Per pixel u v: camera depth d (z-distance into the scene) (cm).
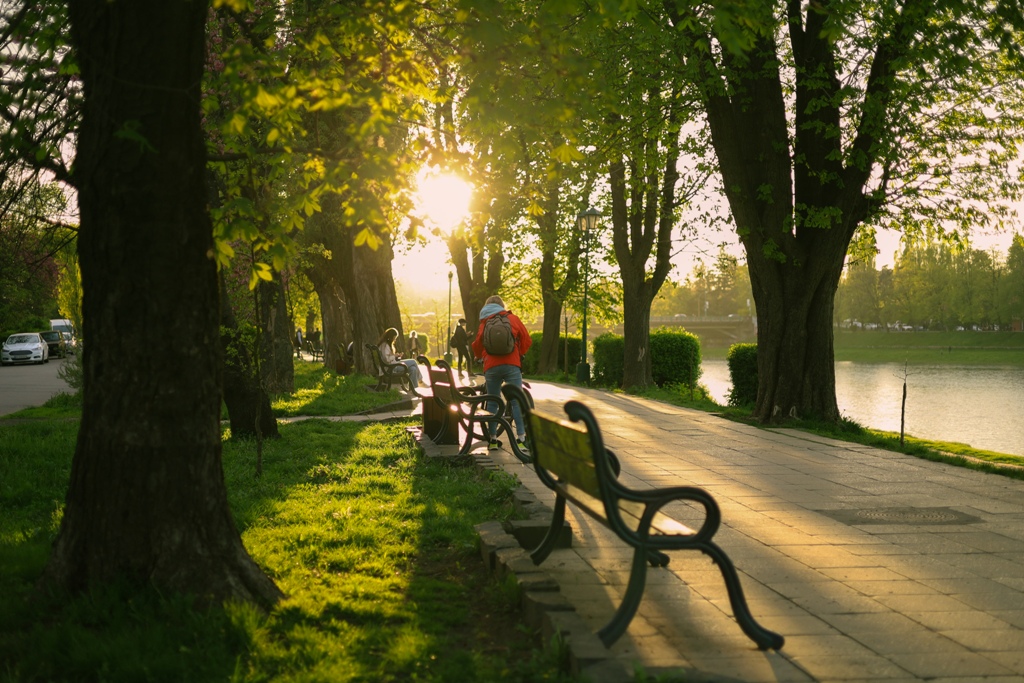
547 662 402
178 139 486
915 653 429
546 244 3356
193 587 480
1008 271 10456
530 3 744
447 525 709
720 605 504
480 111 540
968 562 611
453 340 3219
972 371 6075
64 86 593
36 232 780
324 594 516
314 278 3697
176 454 490
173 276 488
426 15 648
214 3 507
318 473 984
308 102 528
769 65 1504
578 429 447
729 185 1634
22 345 5238
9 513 824
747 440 1348
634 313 2767
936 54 1382
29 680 396
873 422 2364
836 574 577
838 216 1564
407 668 409
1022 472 1014
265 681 395
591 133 1670
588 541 654
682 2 568
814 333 1623
